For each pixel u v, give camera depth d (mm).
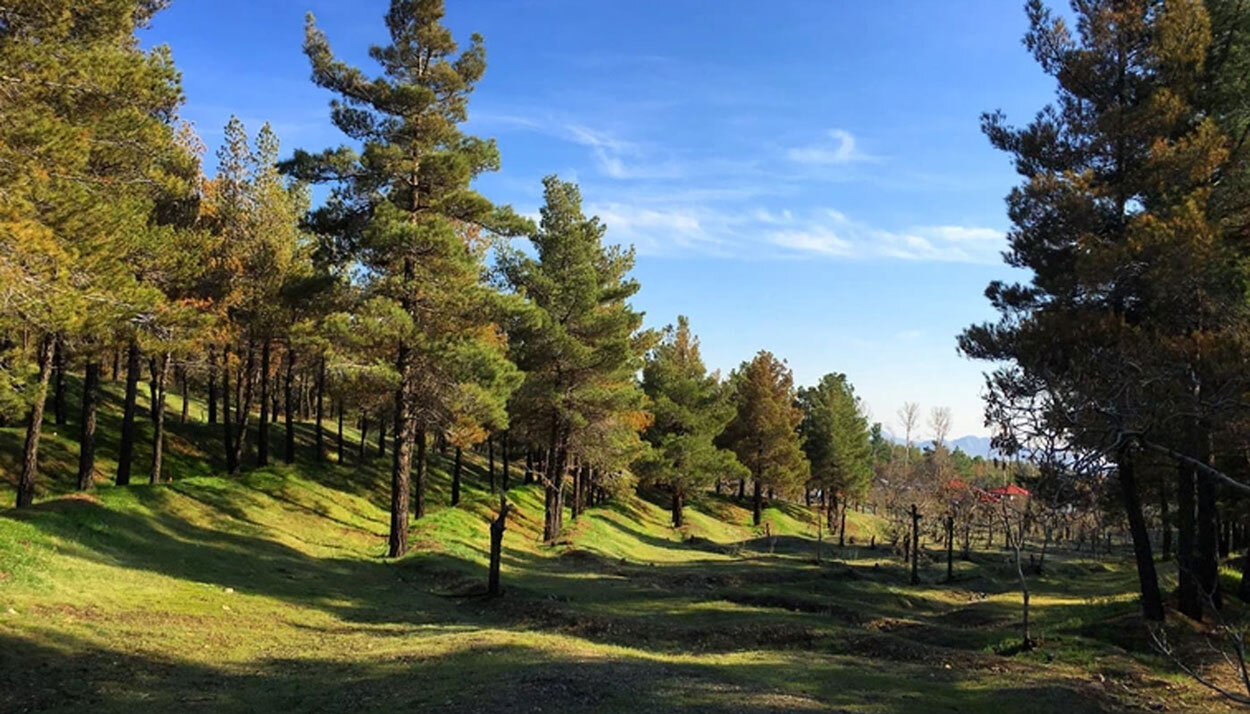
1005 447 8727
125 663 11289
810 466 68625
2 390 18844
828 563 37312
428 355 24969
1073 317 17719
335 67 24562
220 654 12508
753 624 17953
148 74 17906
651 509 59250
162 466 33781
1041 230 20234
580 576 26766
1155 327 16484
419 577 23141
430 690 10203
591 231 39688
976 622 21656
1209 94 19266
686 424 54781
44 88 16047
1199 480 18594
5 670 10188
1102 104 19938
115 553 18125
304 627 15469
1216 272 15961
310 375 49062
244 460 37844
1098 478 8422
